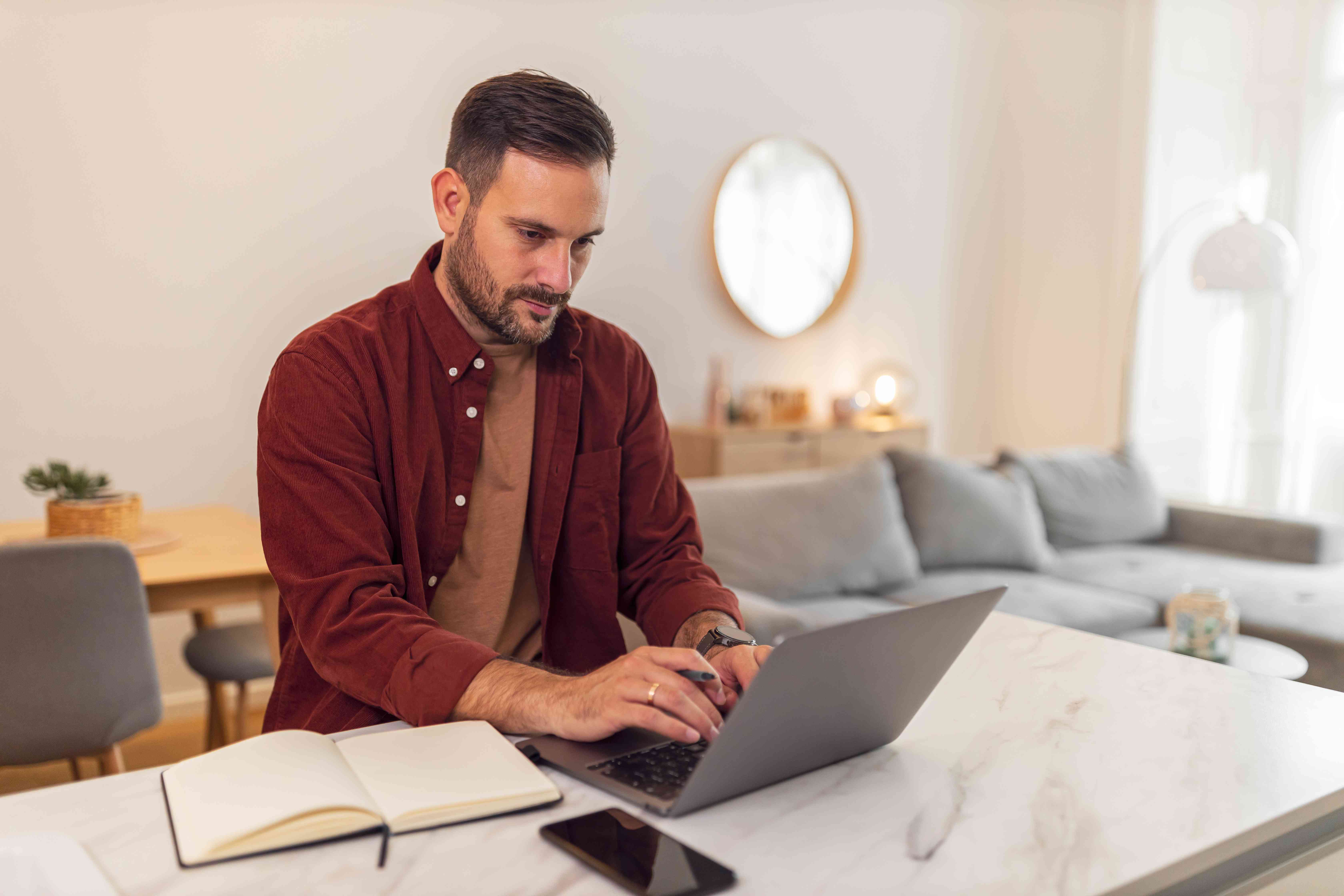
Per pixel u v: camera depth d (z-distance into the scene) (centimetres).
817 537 294
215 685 244
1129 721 89
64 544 175
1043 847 65
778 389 430
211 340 309
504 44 352
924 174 474
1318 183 424
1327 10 416
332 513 98
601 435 125
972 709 92
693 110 403
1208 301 448
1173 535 388
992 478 346
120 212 294
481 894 58
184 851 62
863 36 448
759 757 71
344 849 63
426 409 111
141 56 294
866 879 60
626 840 64
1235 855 67
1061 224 476
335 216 324
